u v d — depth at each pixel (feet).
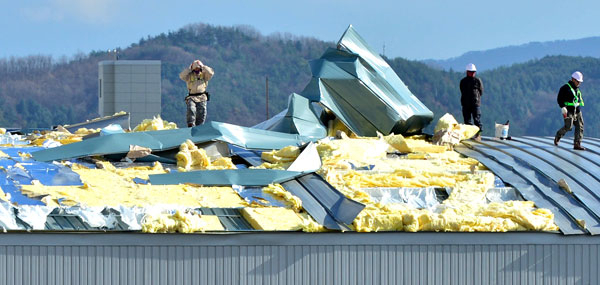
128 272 165.89
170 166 213.87
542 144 242.78
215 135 225.56
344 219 174.70
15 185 185.78
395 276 173.37
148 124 255.91
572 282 178.50
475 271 175.73
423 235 173.99
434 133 248.32
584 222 180.65
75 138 245.65
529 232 177.47
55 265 163.94
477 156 230.48
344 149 222.89
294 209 181.98
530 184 201.98
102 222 166.81
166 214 169.89
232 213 179.52
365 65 263.49
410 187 199.11
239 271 168.55
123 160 217.77
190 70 261.03
